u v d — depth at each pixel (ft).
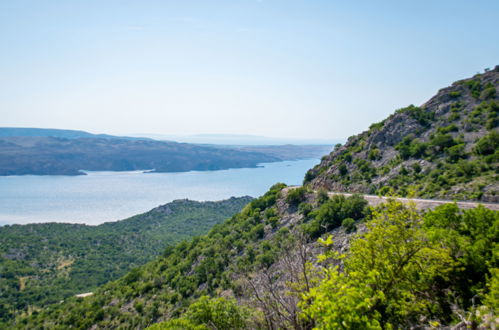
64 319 219.41
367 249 48.49
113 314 191.72
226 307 66.03
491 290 41.22
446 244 56.03
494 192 151.33
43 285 364.99
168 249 280.72
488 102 258.98
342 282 38.99
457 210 67.82
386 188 211.20
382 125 313.53
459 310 45.68
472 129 236.84
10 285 356.38
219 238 231.50
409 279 48.83
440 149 232.53
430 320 48.08
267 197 261.03
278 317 46.70
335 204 168.25
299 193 226.17
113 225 630.33
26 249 468.75
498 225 56.70
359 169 270.05
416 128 278.05
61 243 505.25
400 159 250.57
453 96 294.46
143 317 171.32
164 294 186.09
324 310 35.01
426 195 182.50
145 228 593.42
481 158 197.67
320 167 333.42
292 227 189.88
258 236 201.98
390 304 45.80
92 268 418.51
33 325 241.55
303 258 47.85
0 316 295.48
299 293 43.52
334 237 143.95
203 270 183.52
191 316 69.41
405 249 46.96
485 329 37.24
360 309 36.04
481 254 53.57
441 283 54.34
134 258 453.17
